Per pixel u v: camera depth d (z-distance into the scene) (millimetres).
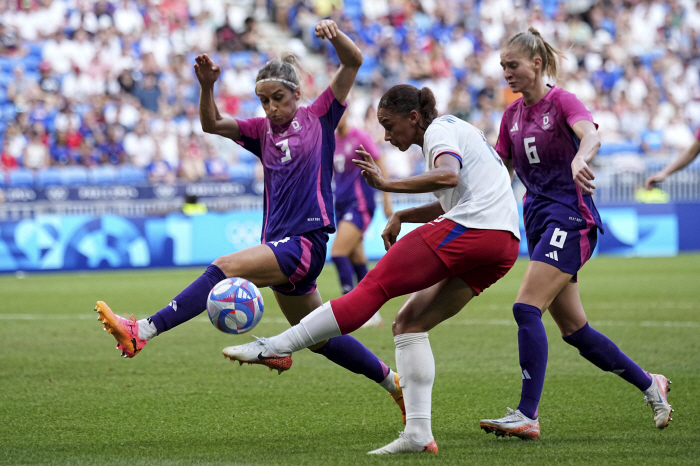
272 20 91125
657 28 93000
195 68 15203
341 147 30938
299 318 15906
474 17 92250
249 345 12828
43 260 56188
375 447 13641
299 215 15086
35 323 31453
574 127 14633
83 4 78188
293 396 18250
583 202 15023
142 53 77188
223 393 18578
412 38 87000
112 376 20703
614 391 18375
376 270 13234
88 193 58969
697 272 50281
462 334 27797
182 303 14094
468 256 13273
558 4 94625
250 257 14523
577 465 12078
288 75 15102
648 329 28141
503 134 16281
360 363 15391
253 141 15945
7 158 65500
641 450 13078
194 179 63219
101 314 13461
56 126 68375
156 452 13281
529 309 14430
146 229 58344
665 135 82375
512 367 21578
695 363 21719
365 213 31094
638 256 64312
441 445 13711
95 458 12750
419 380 13328
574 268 14812
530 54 15242
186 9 83562
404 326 13648
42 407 17047
